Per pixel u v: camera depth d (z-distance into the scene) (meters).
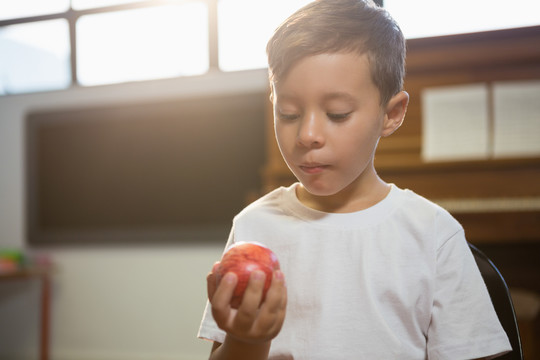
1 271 2.85
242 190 2.92
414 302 0.63
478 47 2.04
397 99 0.61
